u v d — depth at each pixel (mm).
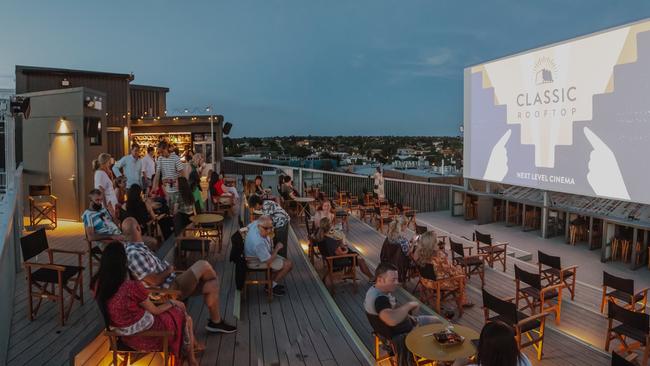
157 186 8953
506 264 11352
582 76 12531
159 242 8039
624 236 11812
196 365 3797
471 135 17484
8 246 5402
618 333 5695
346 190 19328
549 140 13766
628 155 11328
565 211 13789
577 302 8391
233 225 10164
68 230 9078
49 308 5191
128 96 20203
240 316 5727
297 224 12617
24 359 3986
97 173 7305
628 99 11273
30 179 10375
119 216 7328
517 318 5273
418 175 22359
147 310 3441
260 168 21453
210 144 21781
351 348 4859
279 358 4621
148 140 21891
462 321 6625
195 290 4602
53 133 10086
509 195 16625
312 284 7125
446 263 7031
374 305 4297
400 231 8023
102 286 3338
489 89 16312
